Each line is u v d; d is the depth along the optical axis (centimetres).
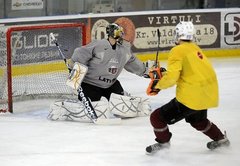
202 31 2775
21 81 1808
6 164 1050
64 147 1166
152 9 2905
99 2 2758
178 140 1214
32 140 1227
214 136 1102
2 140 1229
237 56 2855
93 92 1457
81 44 1808
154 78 1045
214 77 1051
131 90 1934
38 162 1061
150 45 2662
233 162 1055
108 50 1417
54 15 2600
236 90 1916
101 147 1163
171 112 1055
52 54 1928
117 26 1411
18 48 1869
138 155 1103
